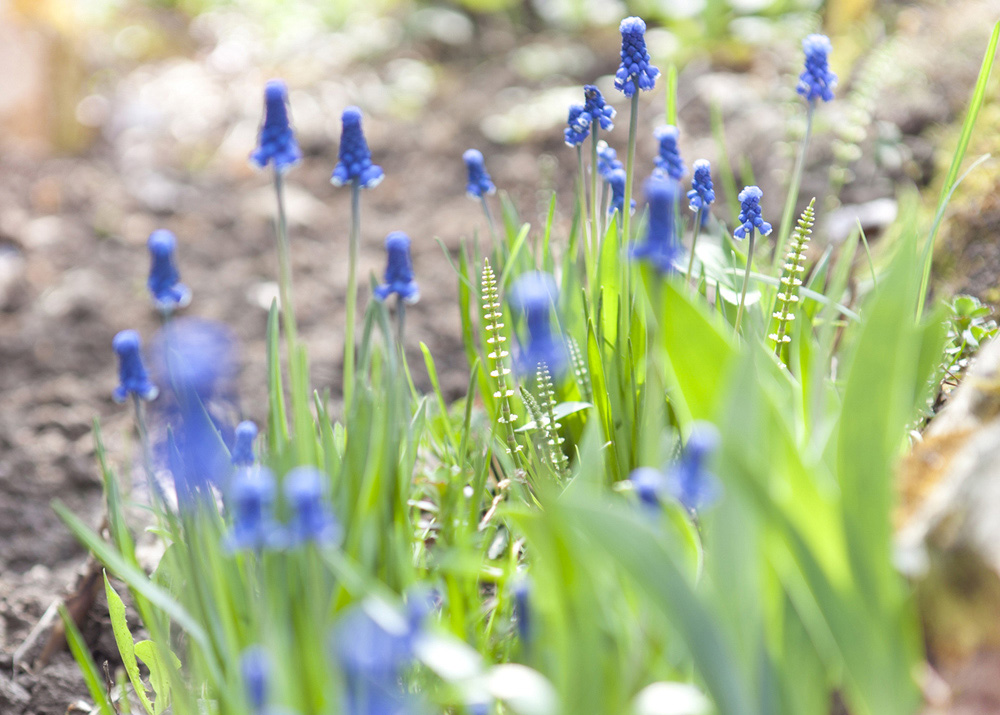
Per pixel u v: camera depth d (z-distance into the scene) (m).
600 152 1.10
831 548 0.85
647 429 0.91
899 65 1.55
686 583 0.83
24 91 2.27
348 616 0.85
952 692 0.87
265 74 2.62
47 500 1.34
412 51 2.65
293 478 0.84
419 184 2.12
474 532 1.00
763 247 1.19
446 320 1.67
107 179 2.21
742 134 1.80
